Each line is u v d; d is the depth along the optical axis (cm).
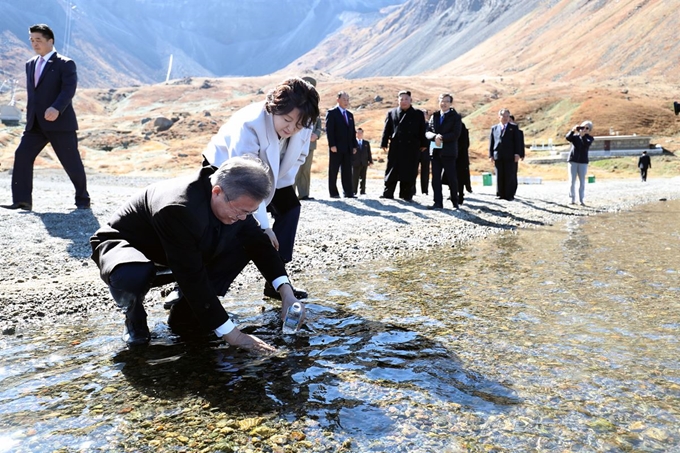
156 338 333
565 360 296
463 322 364
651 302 413
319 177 2602
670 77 12000
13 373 279
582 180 1280
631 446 211
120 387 262
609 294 439
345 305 407
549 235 788
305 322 363
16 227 667
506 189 1301
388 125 1138
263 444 212
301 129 323
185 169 3294
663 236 776
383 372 280
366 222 853
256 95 13162
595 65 15100
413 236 748
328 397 252
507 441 214
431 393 256
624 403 246
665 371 280
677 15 14812
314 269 540
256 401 248
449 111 1041
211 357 301
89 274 496
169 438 216
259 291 452
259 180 264
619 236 779
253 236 326
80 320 375
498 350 311
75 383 266
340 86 12400
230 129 326
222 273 333
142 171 3228
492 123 8169
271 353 305
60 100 737
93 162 3525
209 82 15550
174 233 276
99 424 227
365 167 1408
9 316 374
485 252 642
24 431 221
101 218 752
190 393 255
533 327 353
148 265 297
